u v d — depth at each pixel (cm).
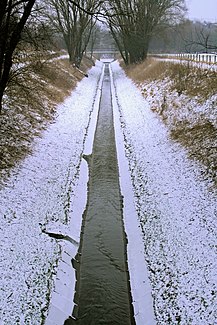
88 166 1973
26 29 1833
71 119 2630
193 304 972
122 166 1953
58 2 4300
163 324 948
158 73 3488
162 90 2981
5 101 2103
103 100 3656
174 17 4753
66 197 1538
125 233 1372
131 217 1455
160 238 1258
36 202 1439
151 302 1027
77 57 4966
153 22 4453
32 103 2372
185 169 1675
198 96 2300
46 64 3203
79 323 984
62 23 4578
